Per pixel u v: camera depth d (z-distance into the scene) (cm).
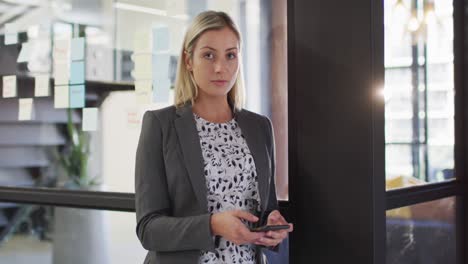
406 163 266
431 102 286
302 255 214
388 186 251
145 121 188
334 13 207
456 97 309
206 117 190
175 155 182
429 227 283
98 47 297
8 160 330
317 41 211
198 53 183
